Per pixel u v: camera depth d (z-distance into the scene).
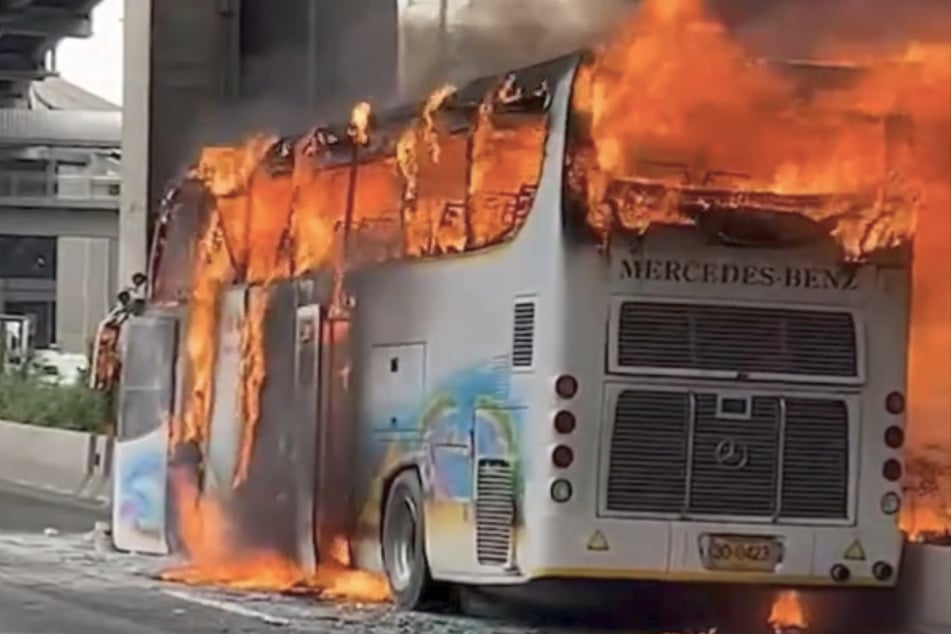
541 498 24.98
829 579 25.58
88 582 33.06
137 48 62.69
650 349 25.09
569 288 24.94
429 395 27.75
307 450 30.84
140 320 37.62
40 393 69.88
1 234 167.62
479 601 28.11
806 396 25.56
